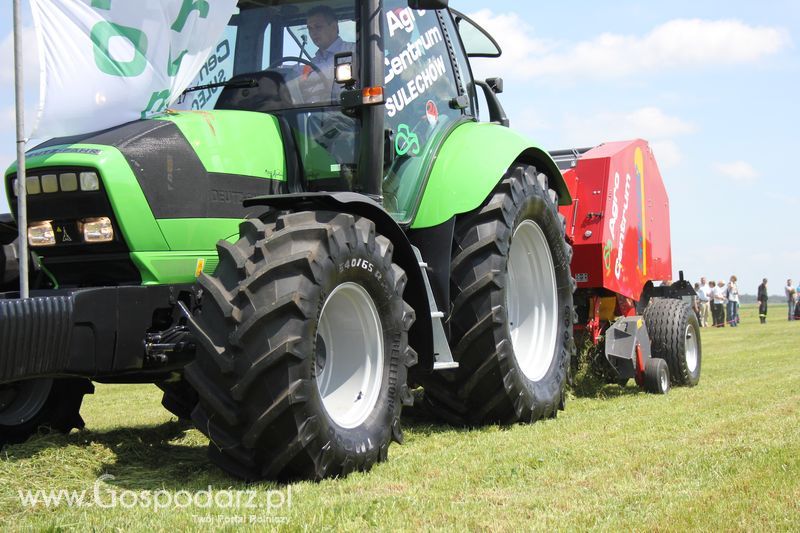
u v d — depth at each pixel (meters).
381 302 4.04
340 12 4.55
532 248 5.74
